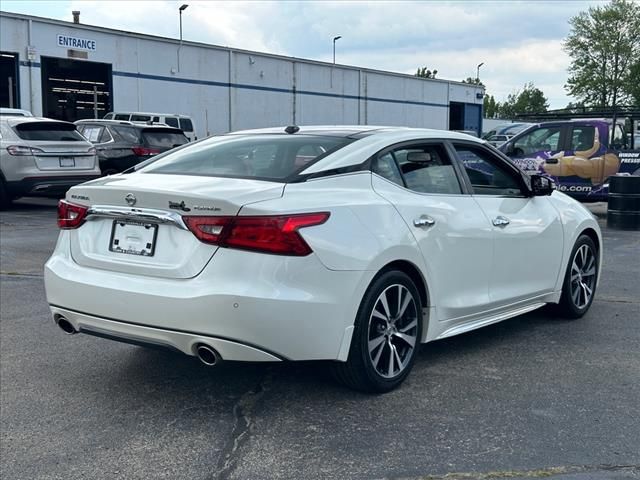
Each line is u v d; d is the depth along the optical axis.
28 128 13.72
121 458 3.56
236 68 35.78
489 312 5.13
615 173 13.33
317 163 4.23
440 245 4.57
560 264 5.84
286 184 3.99
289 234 3.70
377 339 4.22
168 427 3.92
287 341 3.71
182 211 3.82
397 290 4.31
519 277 5.37
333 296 3.85
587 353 5.19
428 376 4.68
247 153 4.59
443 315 4.68
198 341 3.70
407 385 4.51
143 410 4.16
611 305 6.71
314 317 3.77
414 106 48.09
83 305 4.09
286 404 4.21
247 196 3.77
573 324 6.01
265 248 3.67
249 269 3.66
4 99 29.77
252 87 36.72
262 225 3.67
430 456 3.53
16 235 10.70
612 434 3.78
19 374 4.77
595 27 59.62
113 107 30.53
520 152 14.20
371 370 4.17
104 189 4.09
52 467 3.48
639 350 5.26
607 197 13.45
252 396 4.34
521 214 5.39
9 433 3.87
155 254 3.92
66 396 4.39
